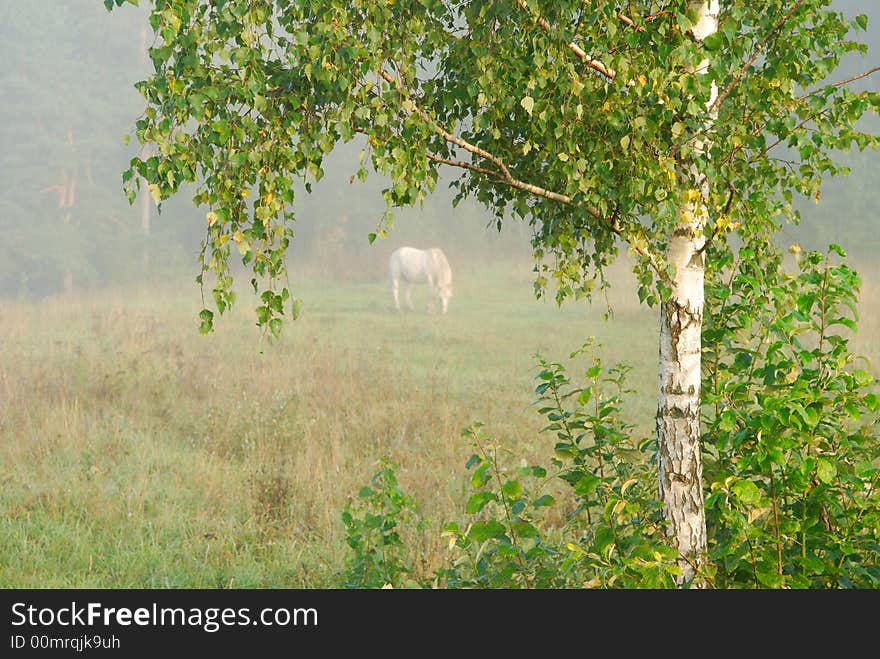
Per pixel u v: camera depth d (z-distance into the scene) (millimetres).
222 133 7754
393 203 8320
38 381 27516
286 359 33375
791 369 8469
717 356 10086
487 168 10375
